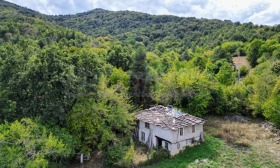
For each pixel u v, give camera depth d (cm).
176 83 4228
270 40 7794
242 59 8556
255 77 4847
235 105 4366
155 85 4403
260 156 2889
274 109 3572
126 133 3444
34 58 2645
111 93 3056
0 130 2233
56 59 2641
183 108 4212
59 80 2522
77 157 2920
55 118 2591
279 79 3831
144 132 3384
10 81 2589
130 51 6838
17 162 2083
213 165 2683
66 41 8325
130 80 4225
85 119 2708
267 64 5653
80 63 2912
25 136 2175
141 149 3195
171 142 2966
